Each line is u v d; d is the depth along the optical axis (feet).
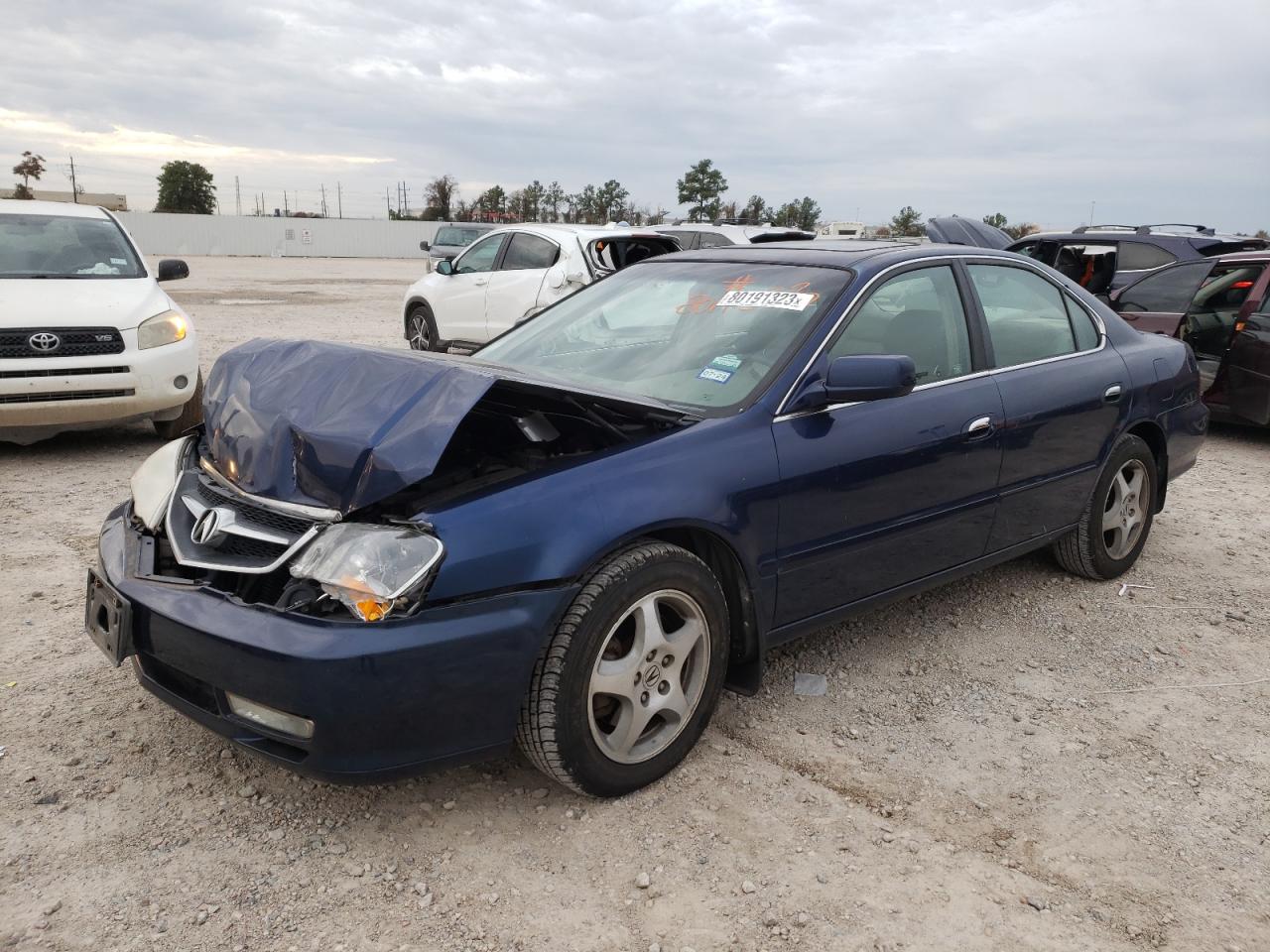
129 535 9.77
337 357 9.61
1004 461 12.64
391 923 7.65
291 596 8.14
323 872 8.23
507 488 8.59
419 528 8.09
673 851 8.61
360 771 7.91
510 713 8.38
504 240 35.19
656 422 9.77
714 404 10.44
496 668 8.18
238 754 9.95
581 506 8.66
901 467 11.25
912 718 11.15
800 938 7.60
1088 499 14.57
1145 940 7.67
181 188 291.99
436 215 261.24
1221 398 27.04
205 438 10.58
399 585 7.80
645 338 11.93
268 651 7.70
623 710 9.15
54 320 21.20
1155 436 15.70
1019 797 9.61
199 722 8.50
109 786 9.31
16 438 21.77
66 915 7.60
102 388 21.70
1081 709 11.48
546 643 8.49
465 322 35.70
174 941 7.38
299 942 7.41
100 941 7.35
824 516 10.55
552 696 8.50
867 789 9.66
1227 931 7.79
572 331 12.75
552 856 8.50
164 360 22.53
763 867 8.43
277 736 7.95
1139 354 15.28
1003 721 11.14
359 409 8.71
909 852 8.70
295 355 9.99
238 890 7.97
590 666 8.66
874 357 10.13
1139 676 12.40
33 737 10.11
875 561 11.38
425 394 8.56
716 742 10.47
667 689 9.45
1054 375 13.51
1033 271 14.16
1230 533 18.61
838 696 11.62
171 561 9.53
